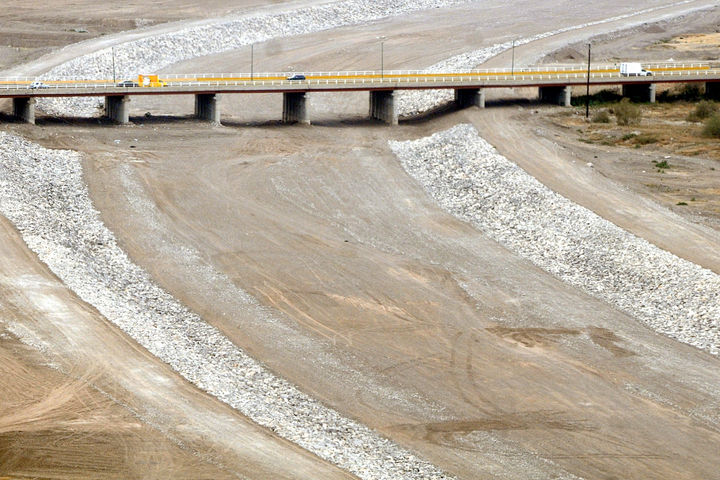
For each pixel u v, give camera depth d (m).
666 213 152.62
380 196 166.12
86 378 98.19
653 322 119.44
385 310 123.25
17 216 140.00
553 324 119.44
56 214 147.12
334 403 99.69
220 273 132.88
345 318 120.50
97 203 156.38
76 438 87.94
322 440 90.75
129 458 85.31
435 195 167.38
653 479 87.50
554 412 99.06
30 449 86.19
